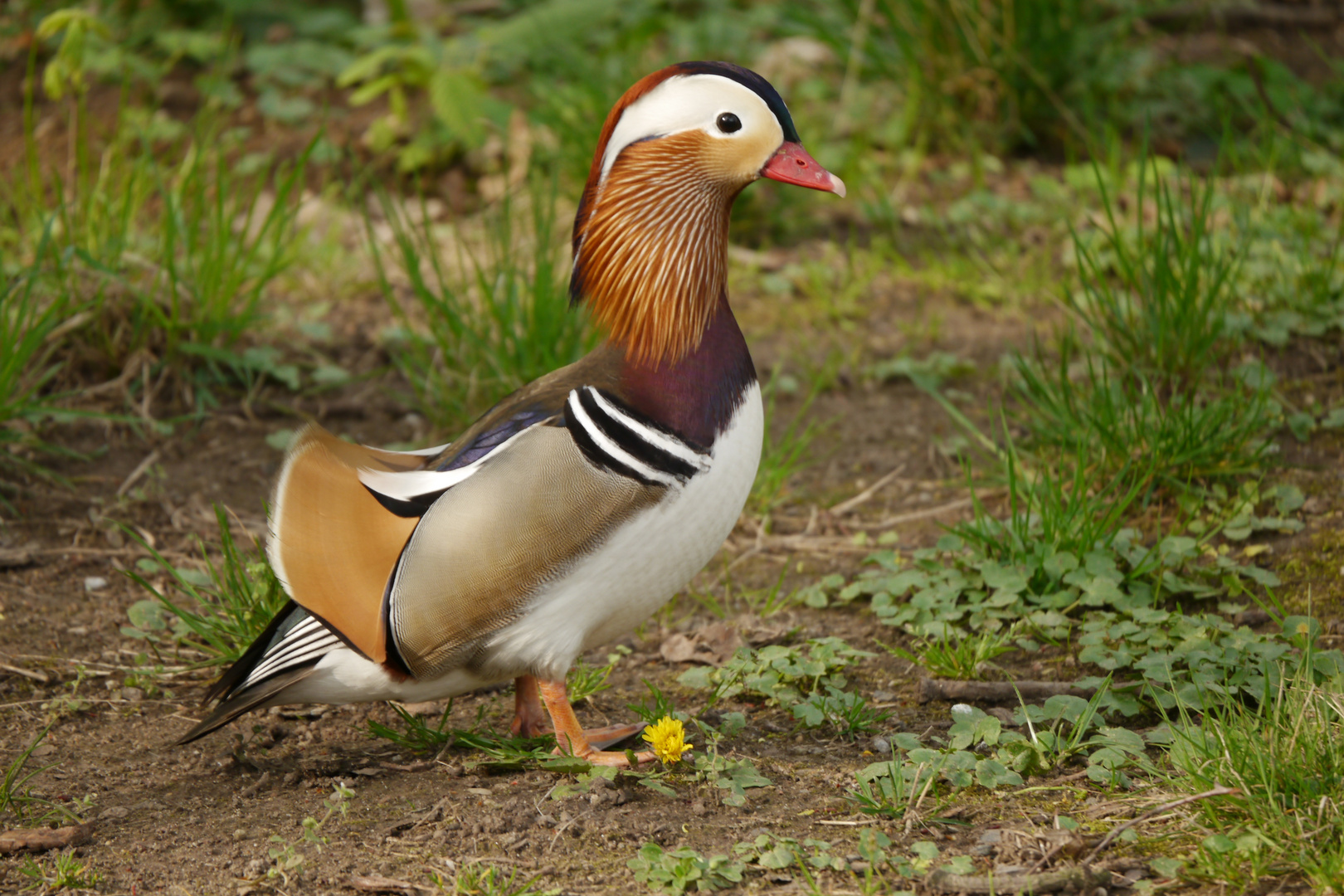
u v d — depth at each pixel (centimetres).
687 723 683
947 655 718
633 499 573
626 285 607
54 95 1107
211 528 884
